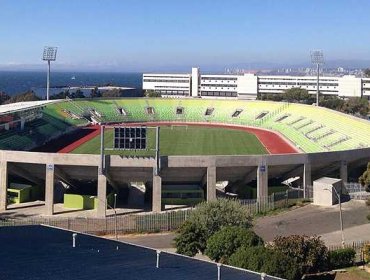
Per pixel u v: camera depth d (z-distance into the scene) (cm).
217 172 9856
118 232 7925
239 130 18950
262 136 17412
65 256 4038
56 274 3606
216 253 5750
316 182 9956
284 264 5078
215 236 5878
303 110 18925
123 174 9569
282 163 10012
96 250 4244
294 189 10169
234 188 10788
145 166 9344
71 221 8444
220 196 10562
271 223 8562
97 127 19150
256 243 5809
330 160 10606
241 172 10038
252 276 3772
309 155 10244
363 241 7456
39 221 8375
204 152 14050
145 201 10144
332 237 7781
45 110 18200
